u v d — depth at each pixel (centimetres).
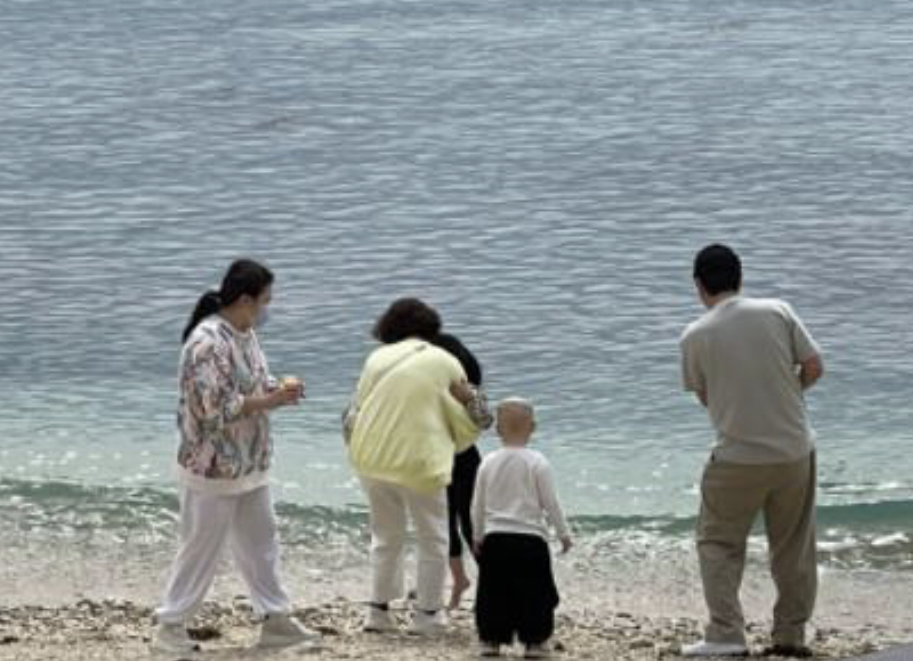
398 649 3738
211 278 10025
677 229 11212
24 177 13175
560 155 13862
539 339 8569
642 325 8812
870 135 14362
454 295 9519
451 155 13950
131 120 15525
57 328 8838
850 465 6438
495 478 3697
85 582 4981
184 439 3562
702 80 17212
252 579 3681
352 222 11550
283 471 6188
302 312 9131
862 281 9775
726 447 3644
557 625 4391
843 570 5100
